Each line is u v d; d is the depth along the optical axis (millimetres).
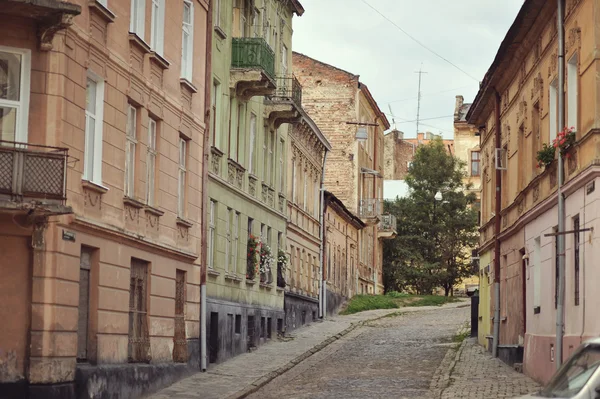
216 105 33594
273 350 37156
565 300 23797
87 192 21156
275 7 42688
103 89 22109
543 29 27109
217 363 32250
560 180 23938
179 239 28062
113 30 22797
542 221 27000
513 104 32469
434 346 39562
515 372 29875
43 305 19391
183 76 29219
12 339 19234
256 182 38938
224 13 34281
